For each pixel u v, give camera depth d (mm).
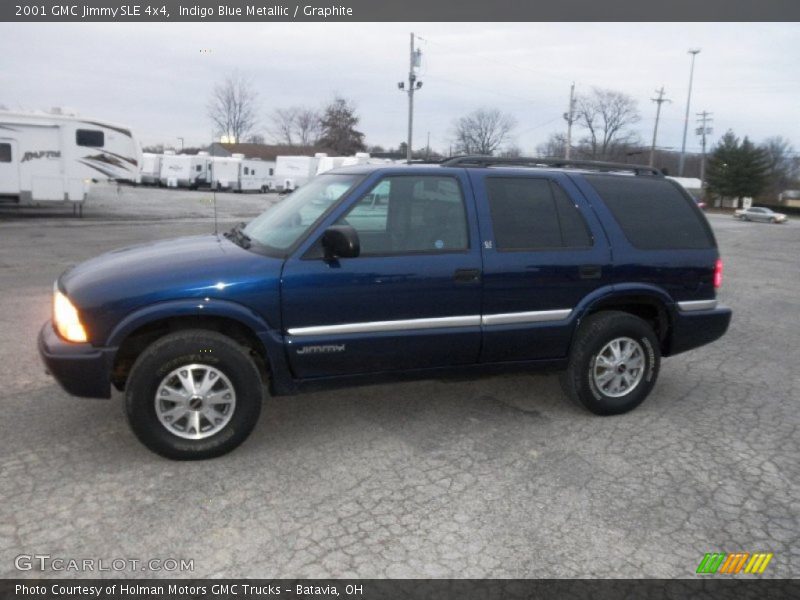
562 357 4566
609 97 71250
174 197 37938
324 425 4426
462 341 4223
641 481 3721
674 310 4750
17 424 4277
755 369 6098
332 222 3967
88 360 3600
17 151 21062
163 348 3637
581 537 3143
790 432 4520
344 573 2832
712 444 4270
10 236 16016
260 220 4676
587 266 4461
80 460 3795
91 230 18109
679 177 62656
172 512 3268
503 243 4301
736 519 3342
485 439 4250
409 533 3143
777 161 85625
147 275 3701
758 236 28797
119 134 22797
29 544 2979
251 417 3863
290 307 3832
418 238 4148
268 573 2820
